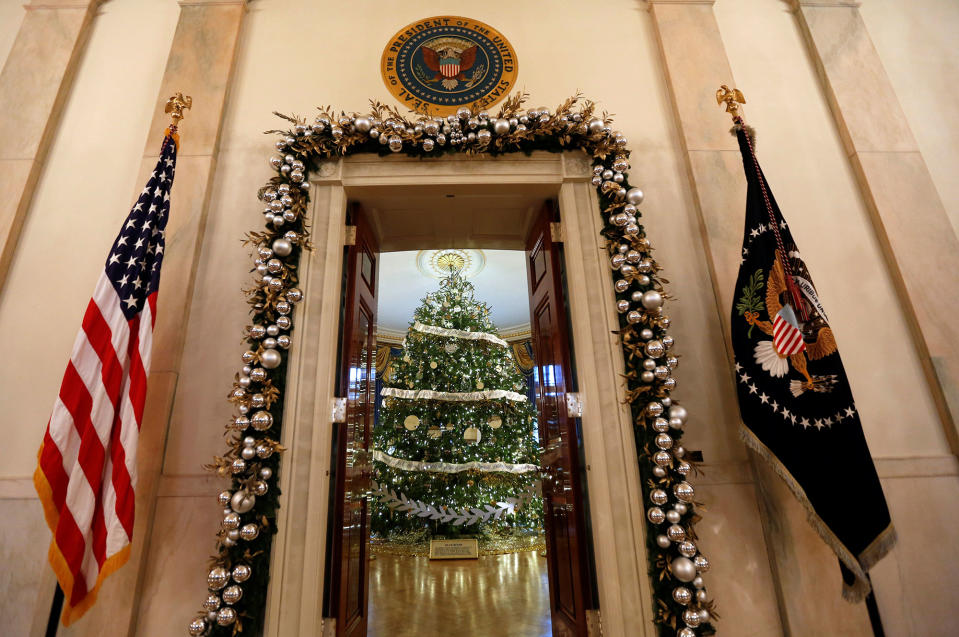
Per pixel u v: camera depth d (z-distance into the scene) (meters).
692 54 2.62
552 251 2.42
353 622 2.24
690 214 2.34
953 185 2.42
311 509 1.89
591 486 2.01
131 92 2.53
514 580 3.80
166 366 1.98
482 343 5.99
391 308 8.12
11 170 2.28
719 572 1.83
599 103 2.56
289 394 2.00
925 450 1.97
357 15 2.73
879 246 2.30
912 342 2.13
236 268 2.19
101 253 2.21
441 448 5.35
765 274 1.89
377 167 2.35
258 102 2.50
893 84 2.67
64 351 2.05
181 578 1.77
